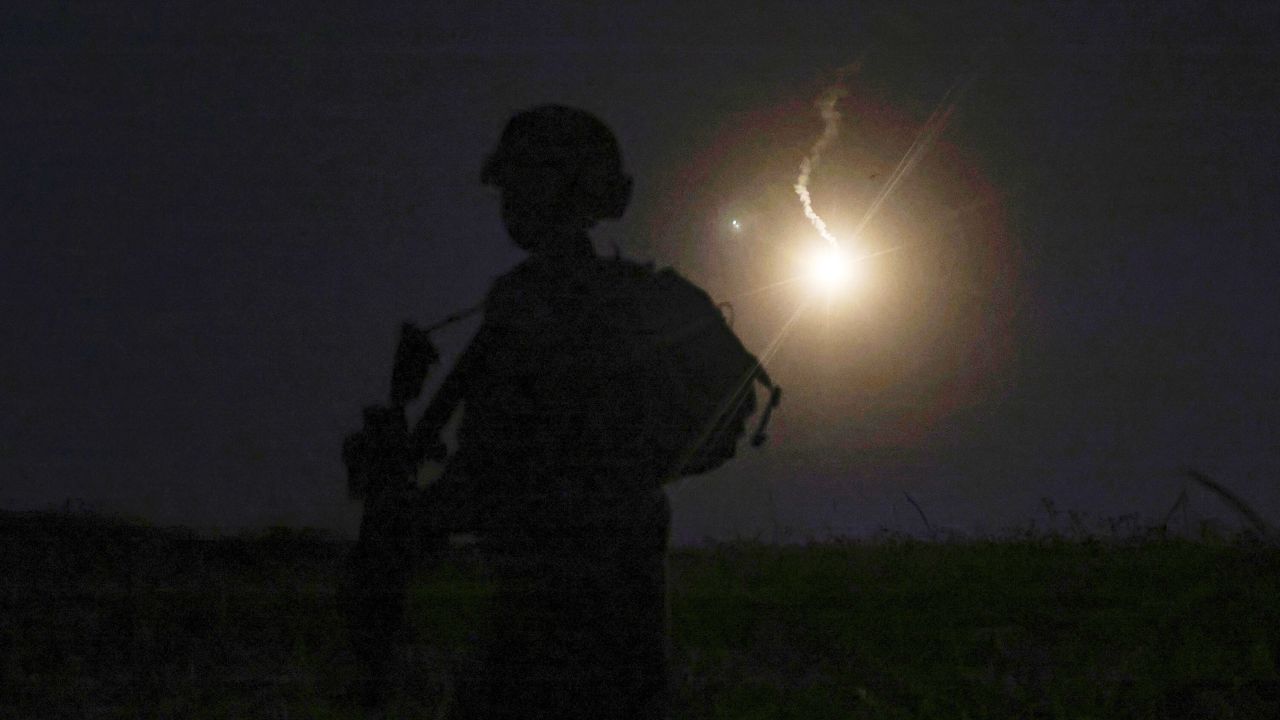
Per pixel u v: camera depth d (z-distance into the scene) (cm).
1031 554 682
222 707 464
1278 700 439
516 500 269
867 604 575
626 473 270
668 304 277
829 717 440
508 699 268
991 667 485
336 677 490
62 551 666
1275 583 561
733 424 277
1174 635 507
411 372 278
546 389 269
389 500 273
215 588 607
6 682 491
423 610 559
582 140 279
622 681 269
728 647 529
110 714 461
